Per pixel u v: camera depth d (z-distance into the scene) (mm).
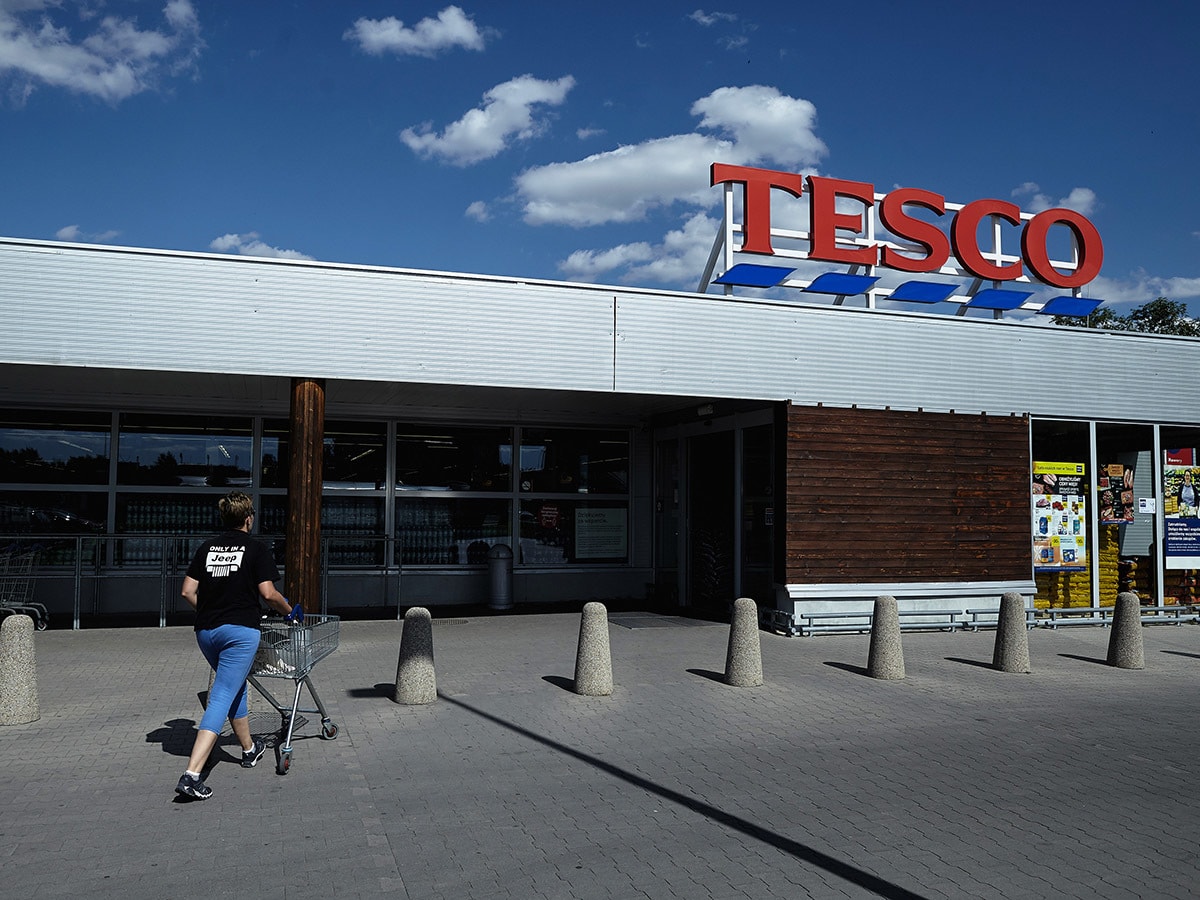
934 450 13867
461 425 15883
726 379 12898
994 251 16266
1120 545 15766
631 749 7312
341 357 11375
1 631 7867
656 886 4746
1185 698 9539
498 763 6906
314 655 7082
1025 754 7289
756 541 14273
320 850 5203
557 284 12211
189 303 10961
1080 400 14797
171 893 4637
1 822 5586
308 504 11273
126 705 8398
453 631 12828
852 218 15273
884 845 5328
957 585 13805
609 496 16656
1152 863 5090
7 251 10484
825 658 11250
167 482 14492
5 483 13852
